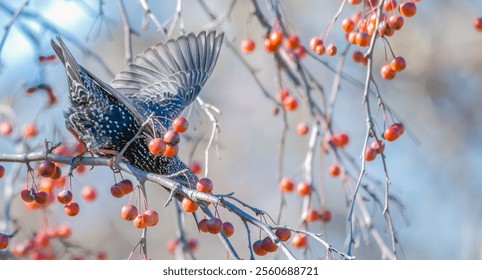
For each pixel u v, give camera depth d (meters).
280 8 10.50
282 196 9.62
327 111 10.27
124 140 8.22
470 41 16.09
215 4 15.40
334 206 16.27
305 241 9.14
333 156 9.71
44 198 7.67
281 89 10.19
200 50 9.91
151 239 15.83
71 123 8.20
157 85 9.33
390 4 8.22
